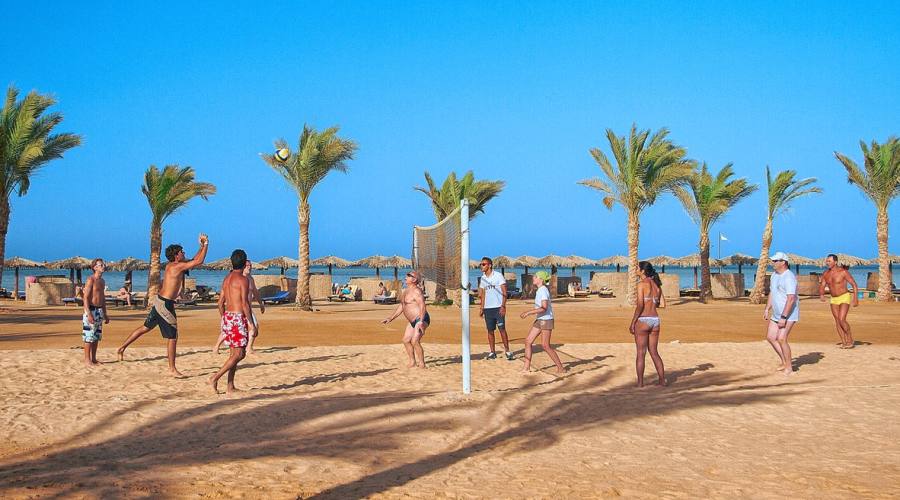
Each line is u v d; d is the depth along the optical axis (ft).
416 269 46.16
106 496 16.63
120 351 40.78
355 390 32.40
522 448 22.07
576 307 100.94
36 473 18.65
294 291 124.06
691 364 42.37
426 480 18.48
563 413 27.27
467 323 31.48
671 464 20.38
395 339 56.54
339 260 181.78
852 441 23.26
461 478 18.71
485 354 46.50
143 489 17.25
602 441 23.06
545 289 38.01
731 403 29.40
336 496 17.08
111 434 23.36
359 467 19.65
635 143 97.30
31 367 38.45
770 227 110.52
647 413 27.32
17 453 20.94
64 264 136.15
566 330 65.87
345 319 77.30
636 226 101.19
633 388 34.04
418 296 40.19
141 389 32.04
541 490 17.72
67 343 51.52
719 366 41.55
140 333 40.14
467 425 25.03
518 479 18.69
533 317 81.35
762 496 17.46
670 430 24.67
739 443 22.91
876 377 37.35
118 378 35.14
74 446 21.80
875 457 21.25
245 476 18.56
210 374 36.78
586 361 43.45
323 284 130.21
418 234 46.16
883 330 65.72
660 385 34.65
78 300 100.63
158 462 19.89
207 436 23.16
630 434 24.02
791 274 38.55
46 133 86.02
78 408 27.09
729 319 80.59
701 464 20.42
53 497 16.55
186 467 19.34
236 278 31.30
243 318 31.12
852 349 49.06
